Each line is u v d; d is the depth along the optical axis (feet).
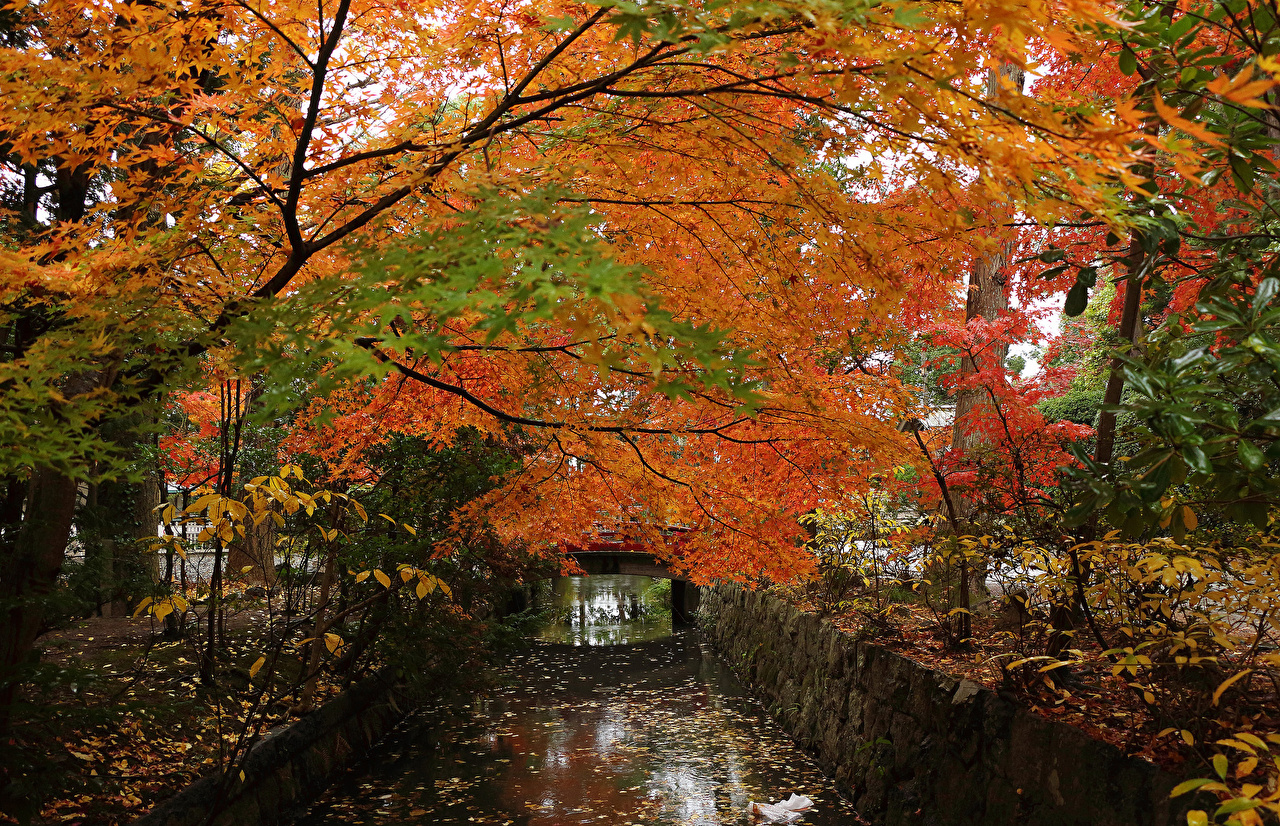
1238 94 4.44
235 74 9.02
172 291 9.28
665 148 9.56
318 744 22.68
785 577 15.23
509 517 15.52
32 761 11.62
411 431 15.67
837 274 10.33
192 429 27.71
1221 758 7.78
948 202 8.99
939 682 18.47
